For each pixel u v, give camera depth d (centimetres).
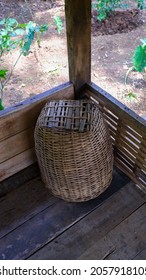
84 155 134
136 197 161
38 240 146
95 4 256
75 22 128
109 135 151
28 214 156
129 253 140
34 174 172
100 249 142
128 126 146
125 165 168
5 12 259
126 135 151
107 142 145
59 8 277
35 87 205
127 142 154
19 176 171
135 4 281
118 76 214
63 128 130
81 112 135
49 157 138
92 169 141
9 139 151
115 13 265
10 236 147
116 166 175
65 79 213
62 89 153
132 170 164
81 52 142
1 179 165
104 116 159
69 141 130
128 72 213
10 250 142
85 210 156
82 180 144
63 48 238
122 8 269
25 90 203
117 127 154
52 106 139
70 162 136
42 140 135
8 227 150
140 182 163
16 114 145
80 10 126
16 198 162
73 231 148
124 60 225
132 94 199
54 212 156
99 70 219
